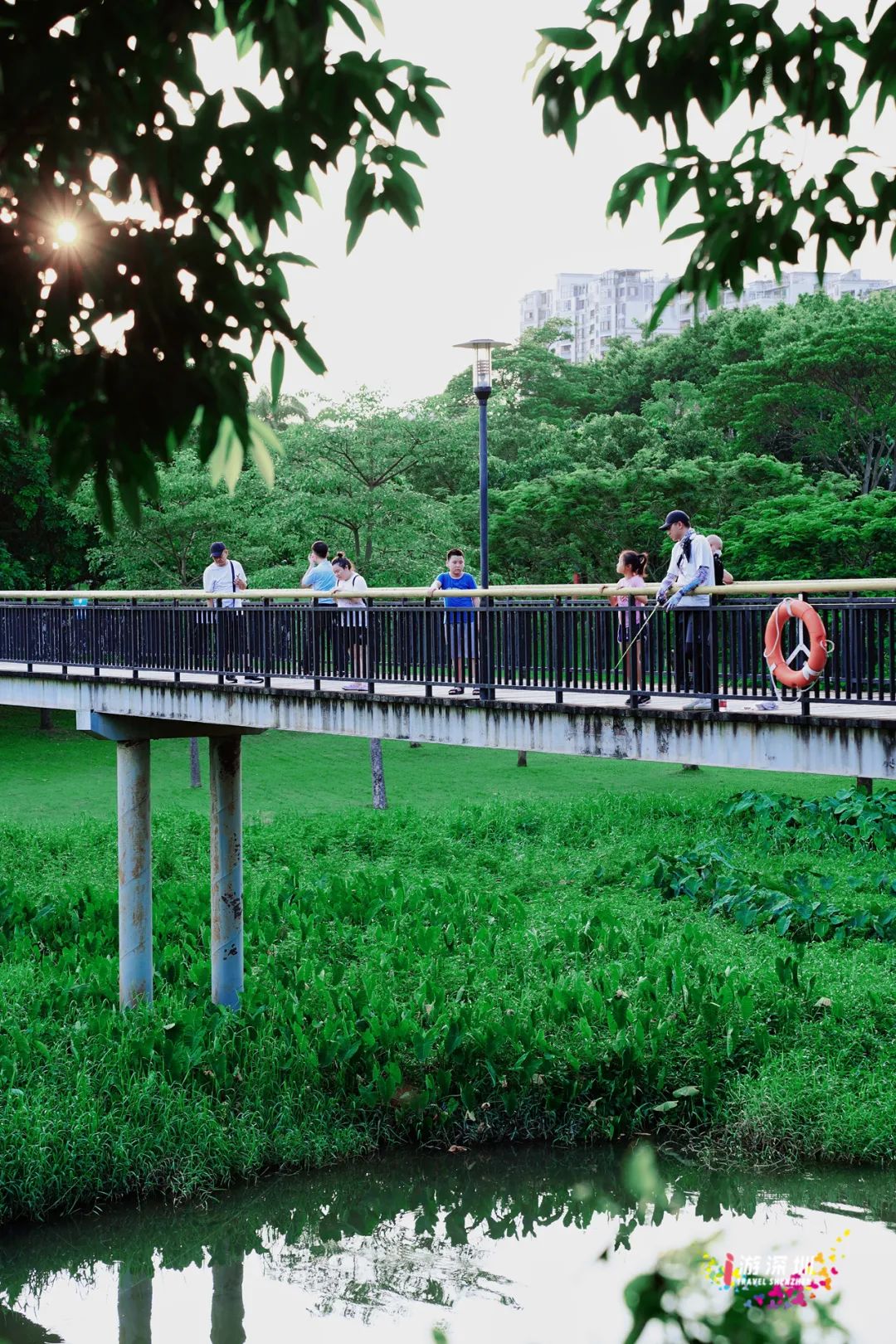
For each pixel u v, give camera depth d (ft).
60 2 8.71
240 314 9.34
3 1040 39.45
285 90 9.36
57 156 8.82
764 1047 39.47
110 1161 35.06
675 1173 35.29
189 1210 34.94
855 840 66.28
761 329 146.82
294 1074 38.96
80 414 9.08
